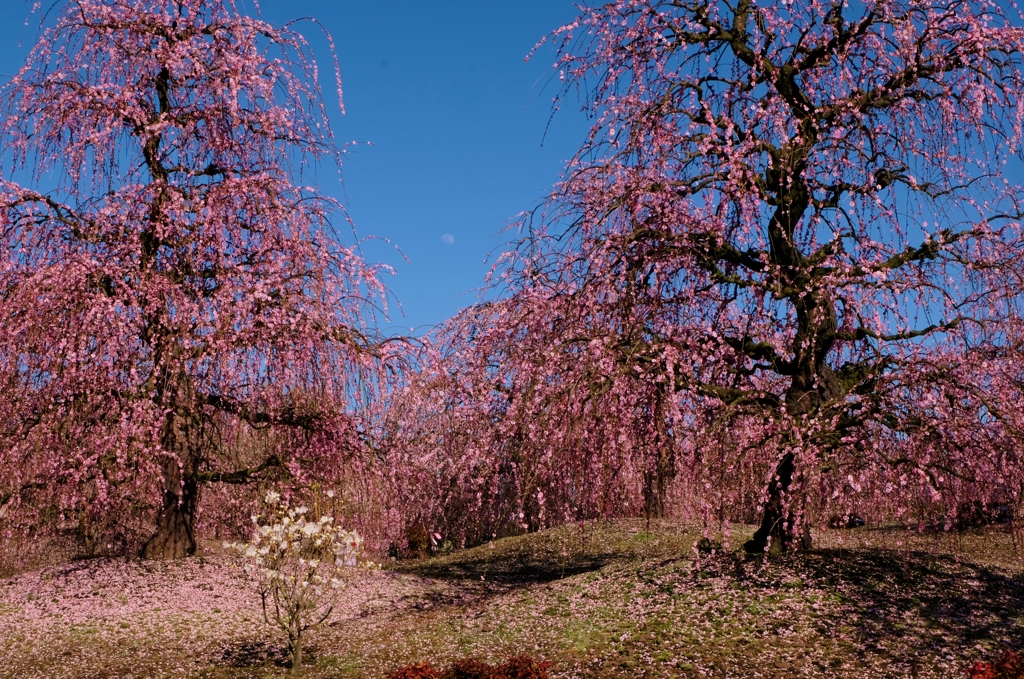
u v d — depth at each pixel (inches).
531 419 460.4
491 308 545.0
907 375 441.1
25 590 646.5
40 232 572.1
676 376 465.4
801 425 466.9
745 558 567.2
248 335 571.2
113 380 545.6
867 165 481.4
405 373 658.2
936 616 444.5
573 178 499.8
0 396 511.5
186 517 750.5
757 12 515.8
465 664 406.3
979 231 483.5
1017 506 438.6
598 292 466.6
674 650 433.7
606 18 520.1
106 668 484.7
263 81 641.6
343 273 642.8
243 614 606.2
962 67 481.4
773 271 476.4
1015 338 448.8
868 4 486.0
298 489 668.7
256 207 610.5
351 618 633.0
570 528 1043.3
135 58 623.8
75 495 553.0
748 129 476.7
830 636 429.4
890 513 458.6
